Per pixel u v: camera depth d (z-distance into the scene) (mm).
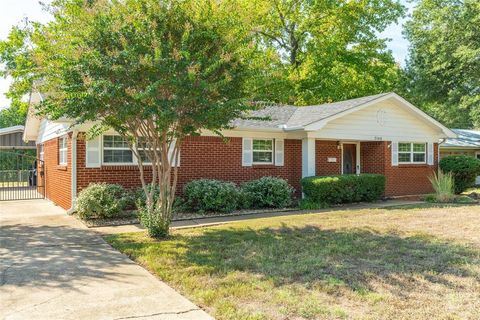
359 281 5148
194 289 4887
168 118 6801
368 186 14492
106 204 10508
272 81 8578
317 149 15758
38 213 11938
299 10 26344
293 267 5785
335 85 25312
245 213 11828
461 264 5938
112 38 6984
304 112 16922
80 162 11227
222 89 7227
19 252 6969
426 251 6738
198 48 7371
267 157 14695
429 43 28453
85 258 6543
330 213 11453
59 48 7328
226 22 7500
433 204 13766
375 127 15891
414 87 31297
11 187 21891
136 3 7098
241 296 4609
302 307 4234
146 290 4906
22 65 15875
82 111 6930
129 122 7465
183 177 12695
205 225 9695
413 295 4641
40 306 4332
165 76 6809
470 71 26828
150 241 7734
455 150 24281
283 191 12930
